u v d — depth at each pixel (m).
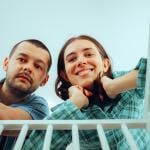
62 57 1.82
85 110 1.68
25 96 1.74
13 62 1.80
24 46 1.83
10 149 1.50
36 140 1.43
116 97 1.70
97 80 1.76
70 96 1.73
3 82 1.76
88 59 1.81
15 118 1.67
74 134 0.76
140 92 1.69
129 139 0.74
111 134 1.47
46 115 1.68
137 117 1.63
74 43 1.85
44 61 1.81
